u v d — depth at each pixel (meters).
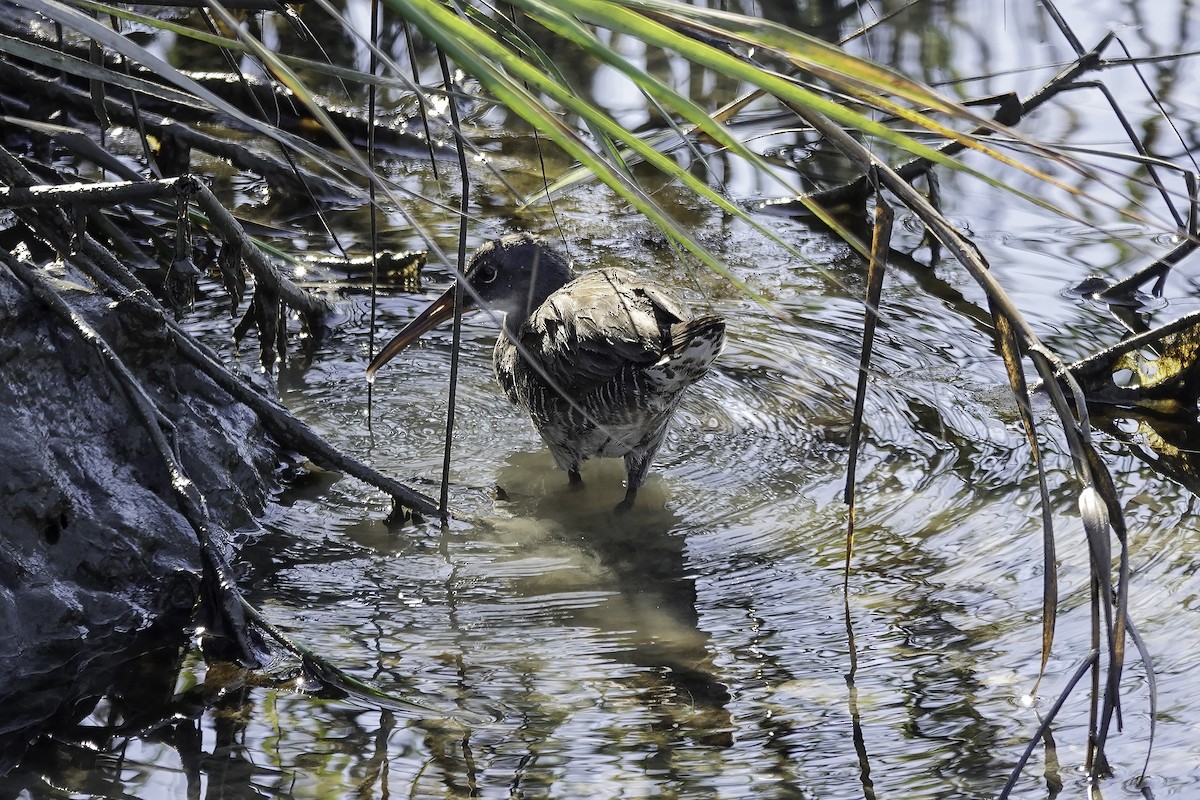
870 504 10.48
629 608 9.00
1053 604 6.03
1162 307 13.71
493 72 4.98
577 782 6.95
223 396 10.31
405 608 8.85
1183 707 7.68
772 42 5.24
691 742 7.39
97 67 6.55
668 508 10.55
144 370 9.51
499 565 9.55
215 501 9.48
